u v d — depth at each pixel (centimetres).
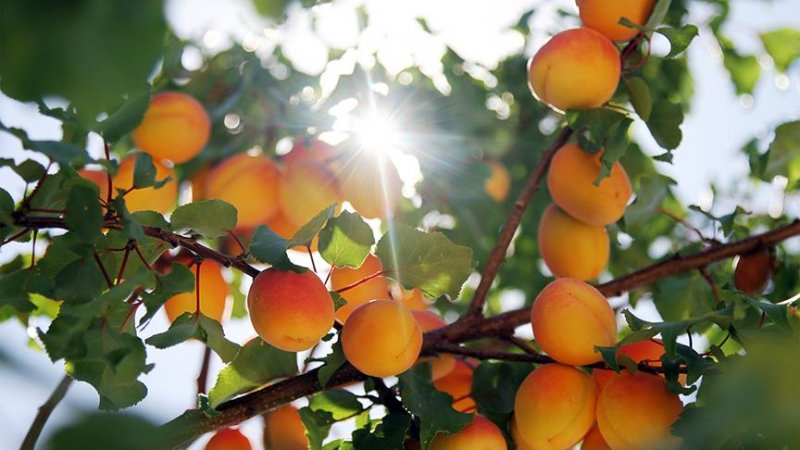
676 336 129
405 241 134
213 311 143
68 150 124
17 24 77
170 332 129
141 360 126
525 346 140
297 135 161
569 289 135
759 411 116
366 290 137
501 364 141
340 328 135
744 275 151
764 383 117
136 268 132
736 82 166
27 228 128
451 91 176
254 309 130
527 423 134
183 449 134
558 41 142
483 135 179
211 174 154
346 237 132
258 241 131
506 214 180
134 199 145
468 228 176
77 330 124
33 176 128
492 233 179
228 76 167
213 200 131
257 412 135
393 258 134
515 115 183
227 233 133
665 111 145
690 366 128
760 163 154
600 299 135
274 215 153
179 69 165
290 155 152
